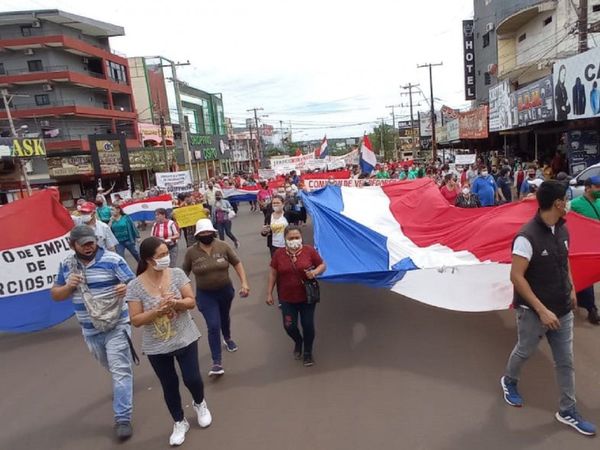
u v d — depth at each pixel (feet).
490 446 12.64
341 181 56.29
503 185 52.24
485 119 89.76
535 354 17.71
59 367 20.66
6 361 21.99
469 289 19.29
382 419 14.34
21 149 101.14
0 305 24.39
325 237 22.68
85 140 144.36
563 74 49.49
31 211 24.97
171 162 178.40
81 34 160.35
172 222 32.94
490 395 15.14
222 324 20.20
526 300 12.80
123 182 160.15
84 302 14.94
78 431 15.28
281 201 27.48
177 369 19.52
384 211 30.14
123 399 14.83
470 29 134.72
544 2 83.10
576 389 15.03
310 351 18.40
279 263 18.11
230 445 13.67
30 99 145.89
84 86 153.79
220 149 254.47
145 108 195.00
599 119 53.21
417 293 20.06
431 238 25.39
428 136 214.69
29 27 148.15
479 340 19.45
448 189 43.32
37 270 24.82
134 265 42.47
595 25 58.49
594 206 21.35
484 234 21.16
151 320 13.20
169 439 14.26
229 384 17.46
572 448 12.28
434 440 13.08
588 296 19.76
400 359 18.29
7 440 15.08
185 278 14.16
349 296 26.73
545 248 12.40
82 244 14.67
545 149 80.53
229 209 45.73
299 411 15.19
